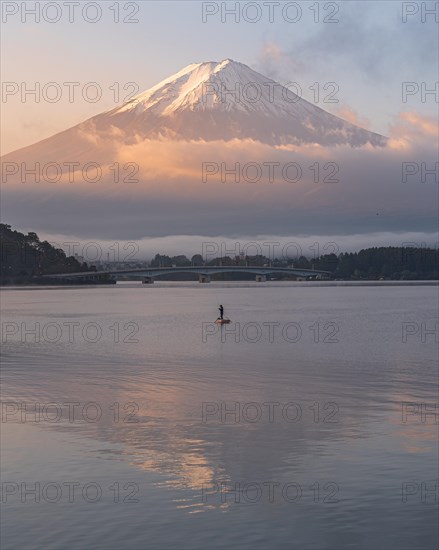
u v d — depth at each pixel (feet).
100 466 114.32
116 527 90.48
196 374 220.43
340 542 86.74
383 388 191.01
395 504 97.66
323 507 97.04
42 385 193.67
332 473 111.14
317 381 205.36
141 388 189.37
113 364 246.68
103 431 137.18
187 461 117.70
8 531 89.25
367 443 128.36
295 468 113.60
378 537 87.81
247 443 128.57
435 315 591.37
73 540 86.89
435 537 87.81
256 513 94.53
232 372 225.15
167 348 310.04
